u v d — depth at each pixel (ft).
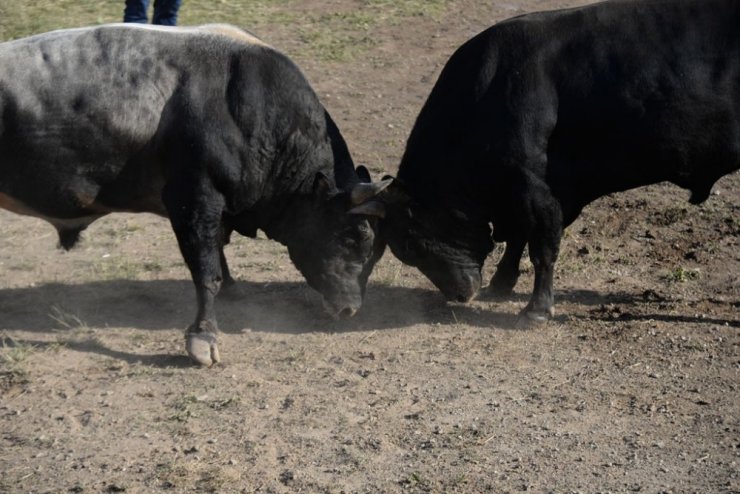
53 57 31.71
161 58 32.01
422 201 34.45
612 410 28.99
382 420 28.60
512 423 28.35
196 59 32.17
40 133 31.48
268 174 32.91
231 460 26.84
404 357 32.27
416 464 26.55
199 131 31.58
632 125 32.76
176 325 34.73
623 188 34.09
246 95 32.07
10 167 31.89
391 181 32.83
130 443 27.76
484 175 33.47
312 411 29.12
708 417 28.53
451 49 58.34
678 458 26.61
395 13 62.44
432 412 29.01
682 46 32.78
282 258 40.14
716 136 32.96
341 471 26.32
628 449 27.07
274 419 28.76
